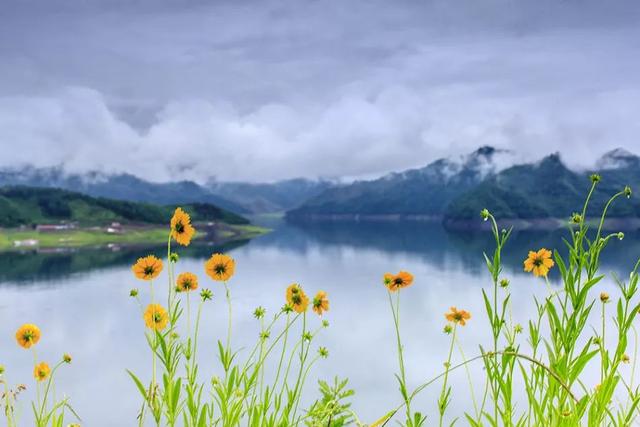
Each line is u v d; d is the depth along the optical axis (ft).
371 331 224.53
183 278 8.37
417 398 131.64
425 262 506.48
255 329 192.65
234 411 8.21
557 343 7.63
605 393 7.41
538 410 7.55
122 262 472.85
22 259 500.74
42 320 249.34
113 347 203.00
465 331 213.66
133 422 122.31
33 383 132.87
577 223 7.57
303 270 443.32
